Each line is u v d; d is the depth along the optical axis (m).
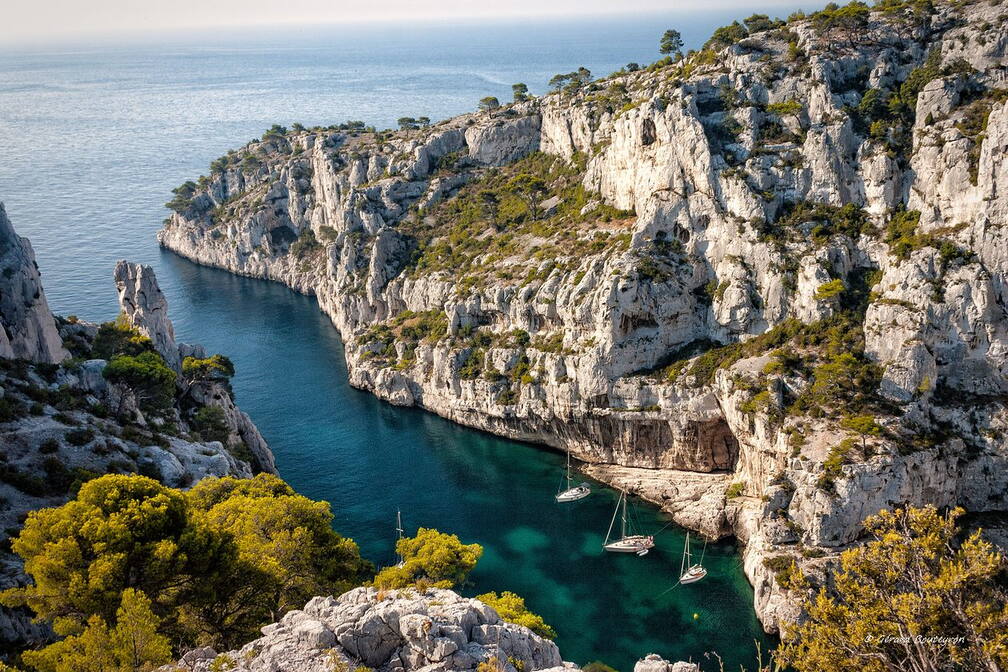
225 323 170.25
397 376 130.75
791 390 90.56
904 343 86.06
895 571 41.19
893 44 110.88
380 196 167.12
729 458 100.62
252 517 55.12
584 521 94.31
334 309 167.50
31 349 82.88
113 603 43.28
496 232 146.12
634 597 79.56
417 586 45.47
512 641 38.88
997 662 35.06
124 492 48.59
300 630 37.03
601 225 125.81
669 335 106.12
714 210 106.69
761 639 73.06
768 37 121.50
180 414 95.81
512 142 169.25
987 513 82.75
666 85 120.00
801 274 98.94
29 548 45.53
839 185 103.44
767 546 79.50
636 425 103.25
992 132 86.44
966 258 85.81
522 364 115.62
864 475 77.94
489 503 99.00
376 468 108.75
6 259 83.06
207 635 47.66
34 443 68.38
